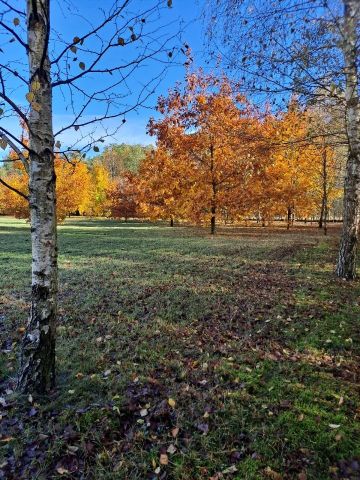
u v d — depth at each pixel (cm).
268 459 224
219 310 511
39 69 268
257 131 1051
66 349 388
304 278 705
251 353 371
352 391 295
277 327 442
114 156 5853
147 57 284
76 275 773
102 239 1638
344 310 493
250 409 273
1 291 634
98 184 4316
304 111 630
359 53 262
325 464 219
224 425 255
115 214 3734
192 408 275
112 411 272
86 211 4409
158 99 1822
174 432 249
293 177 2036
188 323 464
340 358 356
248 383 309
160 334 429
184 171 1834
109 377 326
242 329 440
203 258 997
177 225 3016
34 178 281
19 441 246
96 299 576
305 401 281
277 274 754
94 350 386
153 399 291
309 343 392
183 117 1809
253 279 708
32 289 296
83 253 1144
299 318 471
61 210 2438
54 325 304
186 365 349
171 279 714
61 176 2314
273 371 332
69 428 255
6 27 245
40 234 289
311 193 2333
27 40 274
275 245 1299
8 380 329
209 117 1734
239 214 1870
